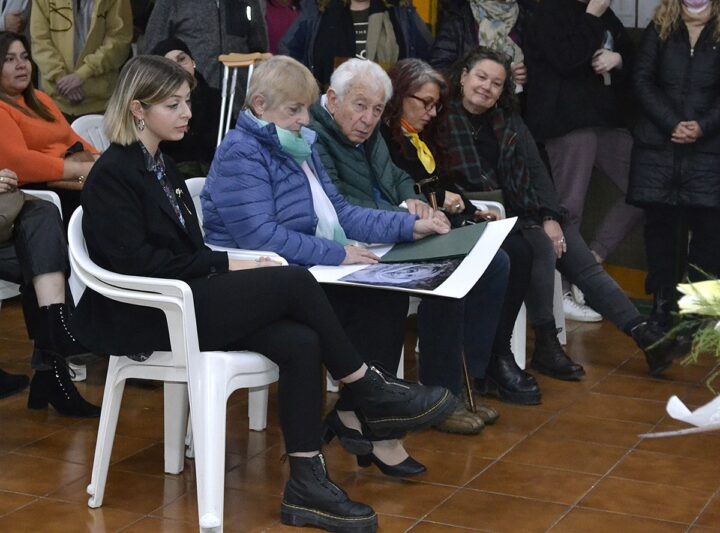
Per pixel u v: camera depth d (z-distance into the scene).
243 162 4.11
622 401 5.20
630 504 3.98
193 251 3.80
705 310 2.12
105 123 3.71
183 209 3.83
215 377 3.55
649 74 6.31
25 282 4.66
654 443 4.62
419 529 3.71
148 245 3.64
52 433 4.57
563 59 6.42
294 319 3.68
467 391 4.80
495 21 6.55
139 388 5.18
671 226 6.50
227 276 3.65
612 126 6.59
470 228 4.39
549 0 6.46
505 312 5.11
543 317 5.57
